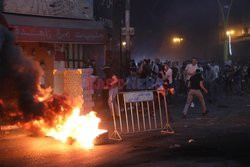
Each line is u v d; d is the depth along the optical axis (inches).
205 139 319.9
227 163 239.5
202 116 469.4
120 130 379.2
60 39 464.4
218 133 346.6
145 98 364.5
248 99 695.7
